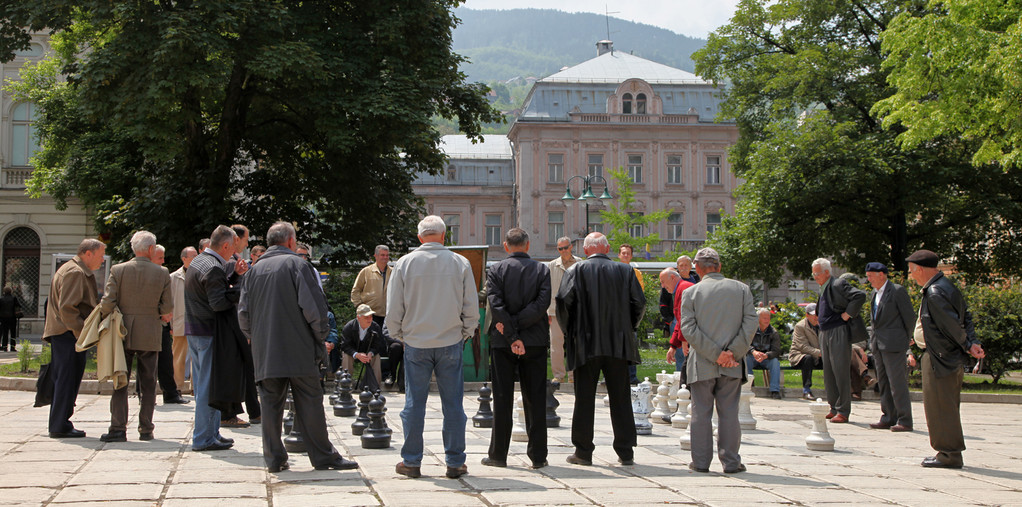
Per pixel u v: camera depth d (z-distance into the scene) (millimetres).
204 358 7891
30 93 31344
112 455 7562
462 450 6773
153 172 25562
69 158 28625
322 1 21953
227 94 21859
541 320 7301
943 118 19375
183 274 12875
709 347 7195
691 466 7340
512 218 63500
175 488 6059
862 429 11008
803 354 15133
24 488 6000
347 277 18812
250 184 25141
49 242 36875
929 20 18969
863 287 17828
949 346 7922
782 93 30688
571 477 6793
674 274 12945
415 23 21672
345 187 23578
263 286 6859
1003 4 18812
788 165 28094
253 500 5660
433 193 63125
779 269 31938
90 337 8266
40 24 19906
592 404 7484
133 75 18297
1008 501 6312
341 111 20453
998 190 28297
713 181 58688
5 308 27016
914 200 27781
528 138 58062
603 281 7430
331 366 15352
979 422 12133
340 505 5504
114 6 18469
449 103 23672
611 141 58219
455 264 6891
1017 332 17438
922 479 7230
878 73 29109
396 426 10141
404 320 6836
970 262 30734
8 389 13711
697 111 58875
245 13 18953
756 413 12547
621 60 62688
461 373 6855
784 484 6715
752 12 31766
